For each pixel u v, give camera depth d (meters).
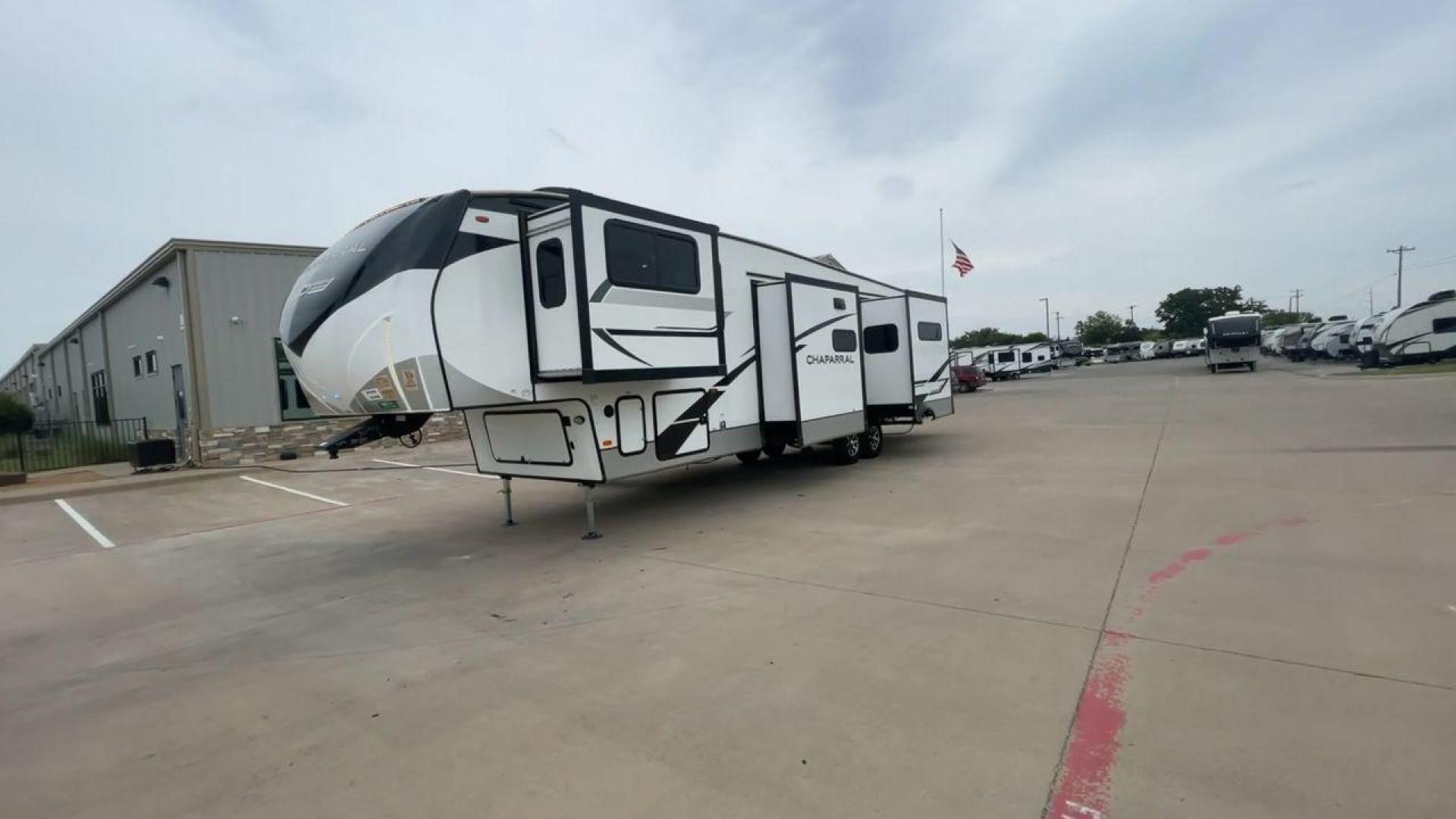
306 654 4.52
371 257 5.98
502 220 6.48
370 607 5.42
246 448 15.85
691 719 3.33
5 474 13.23
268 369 16.17
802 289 9.12
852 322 10.43
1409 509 6.31
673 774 2.89
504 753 3.14
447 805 2.77
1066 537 6.10
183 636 5.00
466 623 4.91
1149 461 9.78
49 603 5.98
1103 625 4.13
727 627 4.46
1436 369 24.66
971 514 7.20
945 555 5.76
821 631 4.30
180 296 15.89
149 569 7.04
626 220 6.74
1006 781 2.70
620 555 6.45
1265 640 3.80
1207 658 3.62
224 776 3.11
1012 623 4.25
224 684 4.11
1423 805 2.45
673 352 7.26
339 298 6.01
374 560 6.90
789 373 9.02
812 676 3.69
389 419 6.99
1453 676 3.32
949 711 3.25
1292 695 3.21
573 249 6.25
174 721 3.67
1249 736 2.92
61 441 17.17
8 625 5.44
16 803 2.97
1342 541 5.49
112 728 3.63
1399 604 4.20
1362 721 2.98
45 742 3.51
